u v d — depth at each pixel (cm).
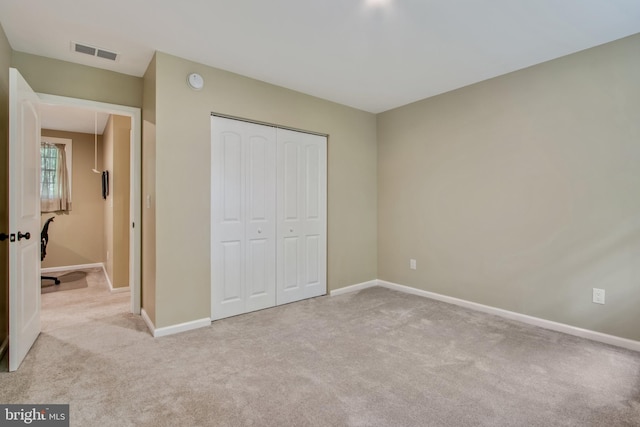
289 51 265
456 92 348
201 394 183
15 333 207
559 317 277
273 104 333
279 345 248
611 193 250
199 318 286
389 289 418
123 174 414
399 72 305
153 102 270
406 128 400
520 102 298
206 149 290
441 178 363
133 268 317
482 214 327
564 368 213
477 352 237
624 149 244
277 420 161
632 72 240
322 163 386
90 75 288
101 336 264
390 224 421
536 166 289
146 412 166
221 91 297
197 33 237
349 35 241
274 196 343
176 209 273
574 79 267
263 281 335
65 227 553
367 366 216
